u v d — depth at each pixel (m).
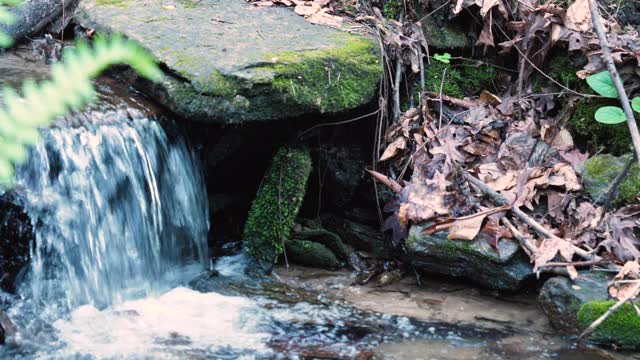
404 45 4.86
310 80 4.14
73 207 3.59
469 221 4.04
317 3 5.00
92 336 3.38
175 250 4.13
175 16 4.57
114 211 3.77
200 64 3.97
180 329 3.53
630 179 4.18
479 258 4.01
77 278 3.63
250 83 3.91
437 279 4.32
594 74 4.35
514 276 3.97
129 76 4.13
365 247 4.58
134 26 4.34
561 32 4.68
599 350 3.49
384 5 5.08
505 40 5.09
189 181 4.20
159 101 4.03
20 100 1.31
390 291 4.18
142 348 3.29
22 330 3.33
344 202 4.72
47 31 4.86
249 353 3.31
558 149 4.50
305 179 4.34
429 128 4.68
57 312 3.52
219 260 4.36
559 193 4.22
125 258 3.84
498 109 4.80
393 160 4.66
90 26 4.46
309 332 3.58
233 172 4.56
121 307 3.71
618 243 3.89
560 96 4.77
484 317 3.84
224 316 3.71
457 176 4.34
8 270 3.42
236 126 4.19
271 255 4.33
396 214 4.35
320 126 4.49
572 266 3.79
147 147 3.92
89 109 3.77
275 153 4.44
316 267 4.44
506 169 4.45
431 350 3.44
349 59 4.35
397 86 4.73
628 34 4.92
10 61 4.37
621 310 3.50
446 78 5.03
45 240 3.51
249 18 4.71
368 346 3.45
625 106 3.98
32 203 3.43
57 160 3.52
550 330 3.70
